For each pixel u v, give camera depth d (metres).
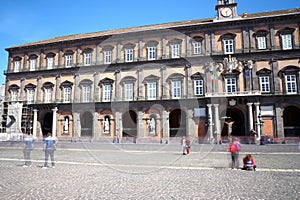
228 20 48.34
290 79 45.25
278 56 46.09
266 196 8.41
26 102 56.66
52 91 56.94
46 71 57.91
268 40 46.97
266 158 20.75
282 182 10.89
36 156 22.31
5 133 50.66
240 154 24.31
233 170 14.32
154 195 8.33
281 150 28.73
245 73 46.34
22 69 60.41
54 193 8.61
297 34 45.97
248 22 48.00
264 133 44.50
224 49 48.47
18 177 11.84
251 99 44.75
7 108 53.62
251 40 47.50
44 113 57.47
